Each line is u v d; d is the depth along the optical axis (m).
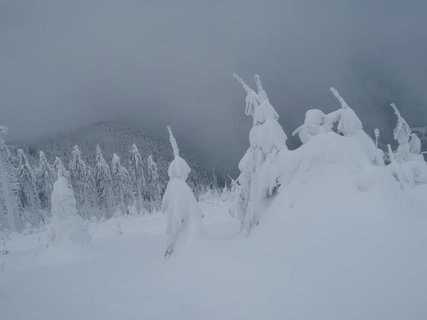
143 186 56.62
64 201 15.84
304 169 8.83
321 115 10.58
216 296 6.42
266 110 10.11
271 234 8.34
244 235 10.05
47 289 9.55
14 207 39.38
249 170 11.06
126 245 16.22
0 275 13.12
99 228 32.12
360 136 11.26
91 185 54.19
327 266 6.33
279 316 5.34
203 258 8.40
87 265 12.42
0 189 38.28
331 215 7.74
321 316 5.13
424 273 5.46
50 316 7.13
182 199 10.37
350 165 8.38
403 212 7.30
